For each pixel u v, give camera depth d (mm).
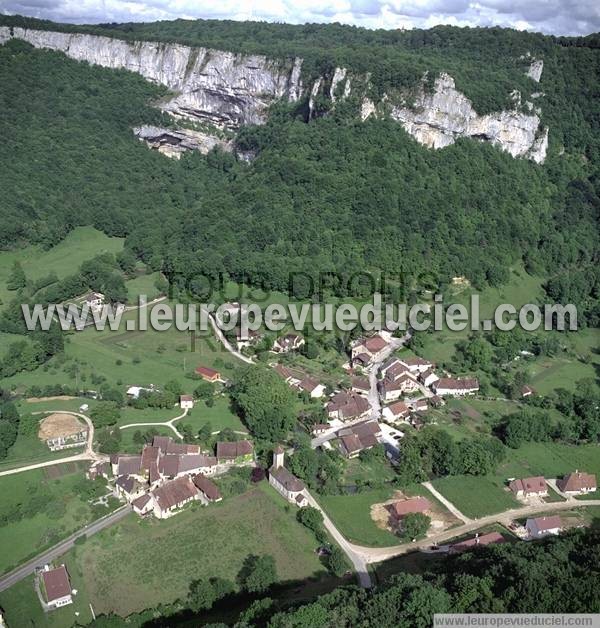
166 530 153750
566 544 135000
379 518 160750
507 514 164375
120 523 155125
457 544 149250
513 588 116562
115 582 139500
